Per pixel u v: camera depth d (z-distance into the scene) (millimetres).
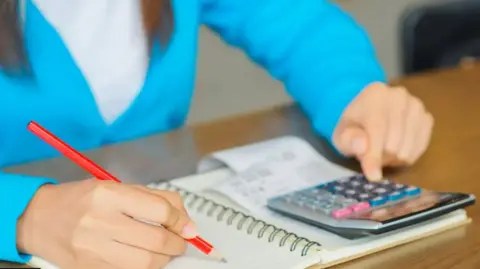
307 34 1172
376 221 705
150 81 1132
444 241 723
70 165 965
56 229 684
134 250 662
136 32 1111
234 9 1232
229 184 862
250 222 749
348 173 899
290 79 1180
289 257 675
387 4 2418
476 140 1028
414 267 673
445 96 1264
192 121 2262
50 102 1036
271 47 1198
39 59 1027
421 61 2033
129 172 938
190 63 1179
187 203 812
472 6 2033
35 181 731
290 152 949
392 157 922
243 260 676
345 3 2348
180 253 683
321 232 737
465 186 863
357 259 692
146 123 1159
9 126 1019
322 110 1046
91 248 663
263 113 1192
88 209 672
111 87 1106
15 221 702
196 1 1171
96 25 1080
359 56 1122
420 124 957
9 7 970
